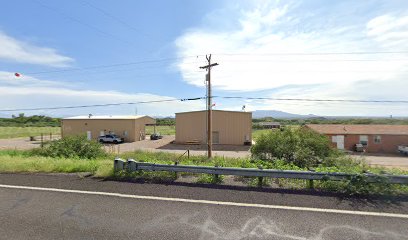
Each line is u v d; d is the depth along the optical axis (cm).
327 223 442
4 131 6456
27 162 935
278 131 1366
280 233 406
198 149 3219
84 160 1057
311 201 550
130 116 4756
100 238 394
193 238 391
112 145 3716
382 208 511
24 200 560
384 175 606
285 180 707
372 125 3788
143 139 4806
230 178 741
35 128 7719
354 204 532
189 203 540
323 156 1245
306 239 387
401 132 3316
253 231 414
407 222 446
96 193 607
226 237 394
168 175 771
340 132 3412
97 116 4916
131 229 422
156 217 469
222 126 3884
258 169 692
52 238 394
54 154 1484
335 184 635
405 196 579
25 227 430
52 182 705
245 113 3888
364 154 3114
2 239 390
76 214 484
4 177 761
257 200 557
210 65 2214
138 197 579
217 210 501
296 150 1213
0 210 504
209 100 2231
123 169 791
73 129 4625
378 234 403
